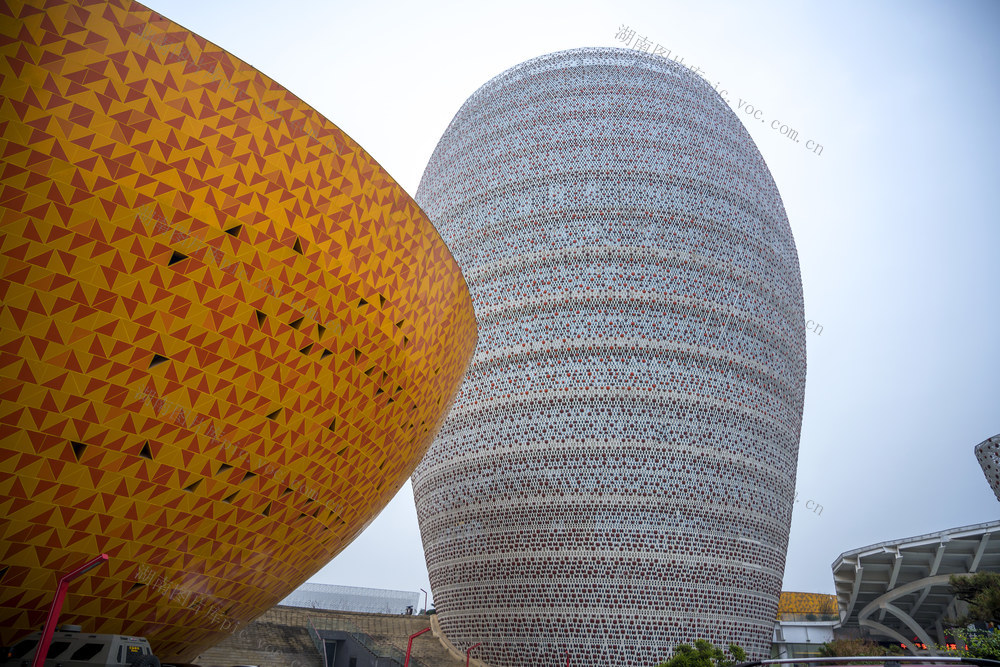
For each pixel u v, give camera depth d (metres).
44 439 21.36
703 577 54.56
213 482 25.31
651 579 53.97
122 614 25.36
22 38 19.69
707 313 60.91
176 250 22.34
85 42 20.55
